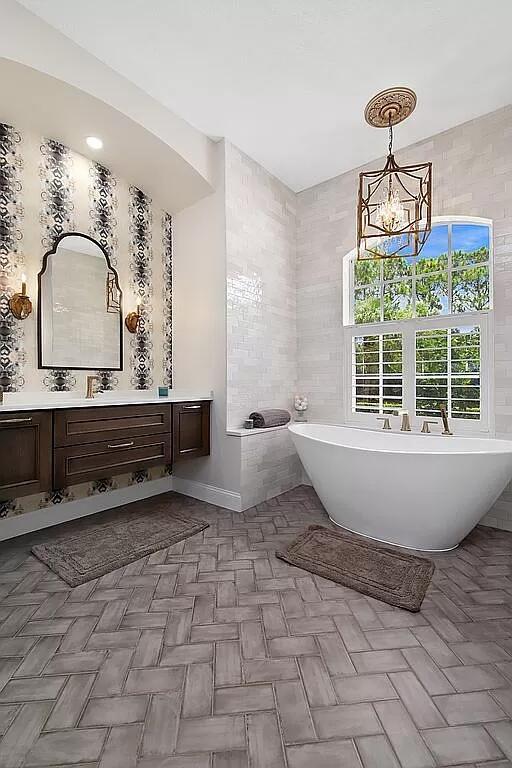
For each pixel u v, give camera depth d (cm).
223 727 111
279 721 113
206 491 320
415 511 221
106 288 296
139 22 201
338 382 355
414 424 312
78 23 202
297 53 220
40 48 201
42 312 257
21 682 126
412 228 235
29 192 252
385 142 304
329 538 242
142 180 310
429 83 240
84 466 228
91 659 137
